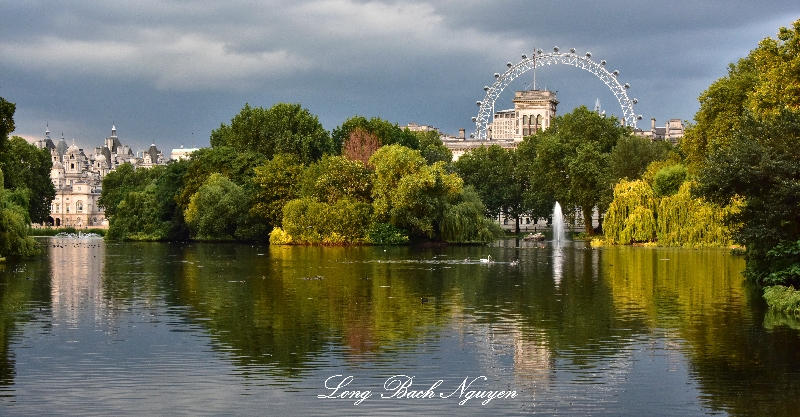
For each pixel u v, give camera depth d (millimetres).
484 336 40375
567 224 183125
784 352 36469
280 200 136125
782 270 54469
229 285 62625
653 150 153125
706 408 28656
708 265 80688
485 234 127000
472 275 70625
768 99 75938
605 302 51969
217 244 135000
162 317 46219
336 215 123250
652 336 40188
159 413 28266
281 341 39219
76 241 158375
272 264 84750
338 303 51812
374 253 103938
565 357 35812
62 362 34906
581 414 28250
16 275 71875
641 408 28750
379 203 124688
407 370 33656
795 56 73375
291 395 30328
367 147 154375
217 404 29250
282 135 158875
